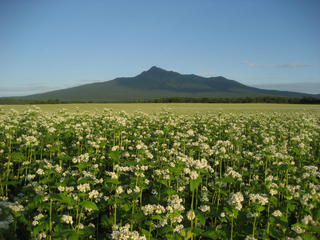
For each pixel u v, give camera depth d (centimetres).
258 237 682
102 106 7662
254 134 2103
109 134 1756
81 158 969
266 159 1189
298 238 660
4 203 747
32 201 742
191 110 5875
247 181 1150
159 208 704
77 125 1811
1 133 1595
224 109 6406
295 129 2164
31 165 1144
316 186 895
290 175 1161
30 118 2052
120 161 1136
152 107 7206
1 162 1290
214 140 1845
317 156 1647
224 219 718
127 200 813
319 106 7794
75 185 896
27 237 726
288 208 781
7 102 9638
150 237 676
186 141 1600
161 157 1171
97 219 796
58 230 634
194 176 732
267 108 6806
